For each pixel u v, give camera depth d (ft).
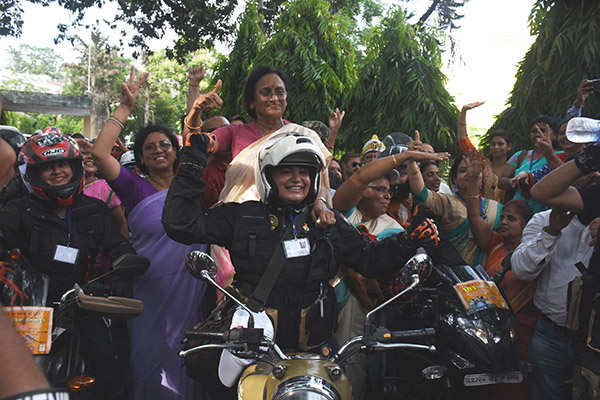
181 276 12.57
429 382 11.30
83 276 11.68
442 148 29.07
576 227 11.23
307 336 8.50
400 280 7.95
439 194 14.47
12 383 2.30
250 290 8.52
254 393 7.16
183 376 12.28
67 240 11.42
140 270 11.18
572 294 10.36
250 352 7.32
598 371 9.37
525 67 24.16
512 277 12.26
